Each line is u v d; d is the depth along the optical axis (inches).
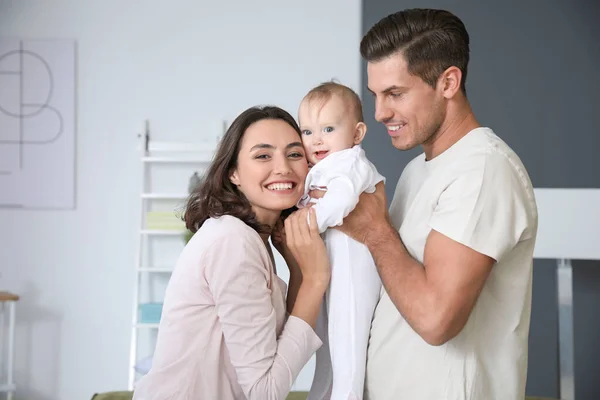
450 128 75.4
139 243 195.6
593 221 145.6
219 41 202.7
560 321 161.0
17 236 200.2
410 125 74.6
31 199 200.2
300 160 81.4
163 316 78.1
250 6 202.7
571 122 193.9
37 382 199.2
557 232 146.8
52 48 200.5
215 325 76.0
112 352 200.2
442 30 72.9
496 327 72.7
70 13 201.8
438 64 73.2
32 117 200.5
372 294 77.5
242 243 74.8
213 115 202.2
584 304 189.8
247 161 79.7
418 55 72.8
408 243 74.8
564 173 193.9
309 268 77.4
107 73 202.1
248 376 72.9
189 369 75.3
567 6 195.0
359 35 201.5
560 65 194.7
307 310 76.7
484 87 196.5
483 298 72.3
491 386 72.2
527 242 72.6
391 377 74.0
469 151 72.2
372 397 75.7
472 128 76.1
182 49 202.5
